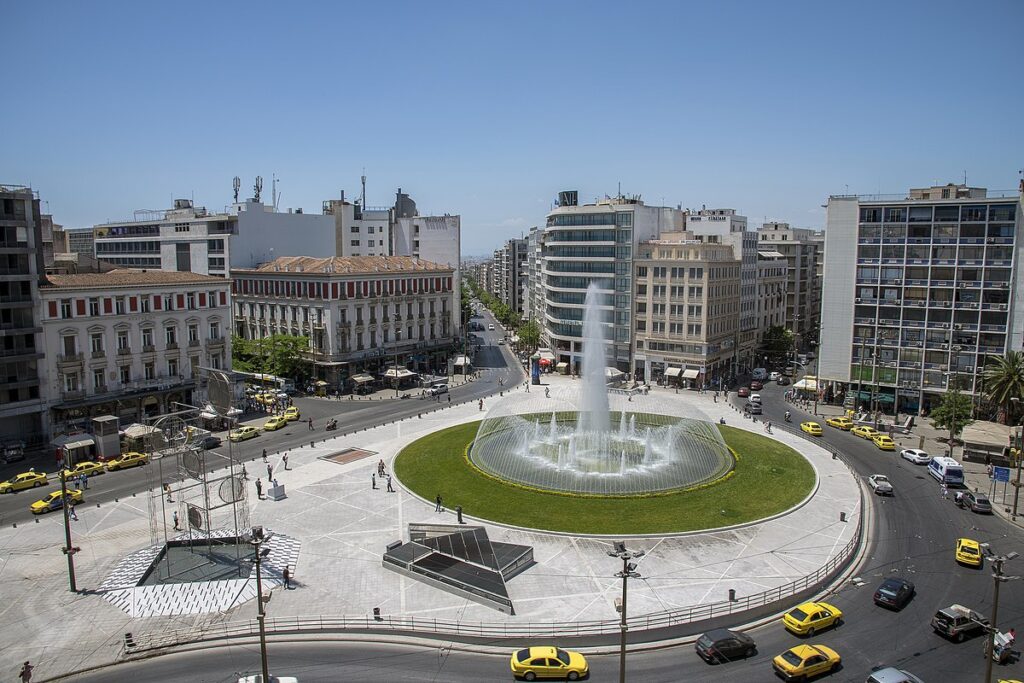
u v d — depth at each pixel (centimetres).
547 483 7688
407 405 12419
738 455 8812
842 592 5359
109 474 8519
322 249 17988
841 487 7712
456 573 5462
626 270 14888
